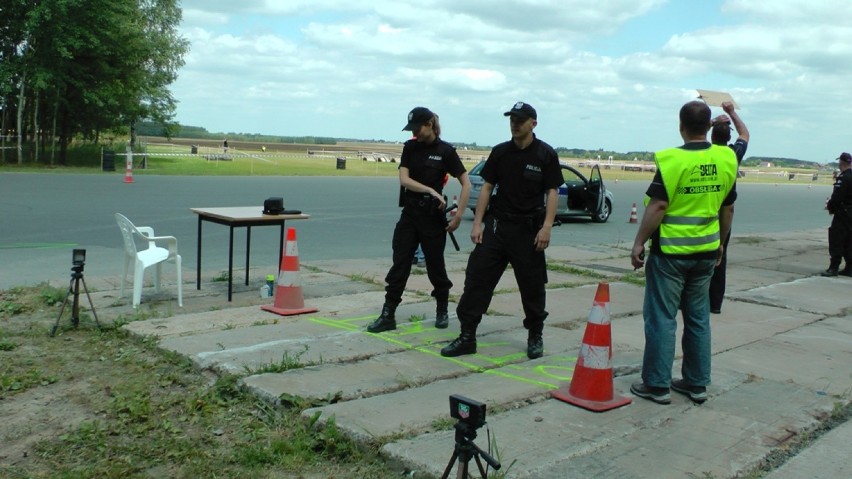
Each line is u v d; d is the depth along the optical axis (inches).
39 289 293.3
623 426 170.6
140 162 1482.5
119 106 1428.4
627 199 1182.3
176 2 1658.5
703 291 190.4
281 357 211.6
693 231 183.0
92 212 612.1
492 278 221.1
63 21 1253.1
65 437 156.9
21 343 223.0
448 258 453.1
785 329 288.7
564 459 149.8
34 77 1253.1
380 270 385.7
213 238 496.7
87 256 393.4
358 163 2246.6
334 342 231.6
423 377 199.5
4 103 1359.5
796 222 929.5
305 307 279.0
